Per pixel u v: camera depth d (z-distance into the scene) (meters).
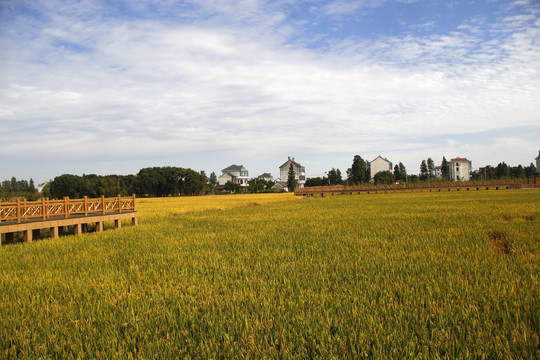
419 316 6.21
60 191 94.25
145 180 110.00
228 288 8.24
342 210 29.58
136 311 6.97
